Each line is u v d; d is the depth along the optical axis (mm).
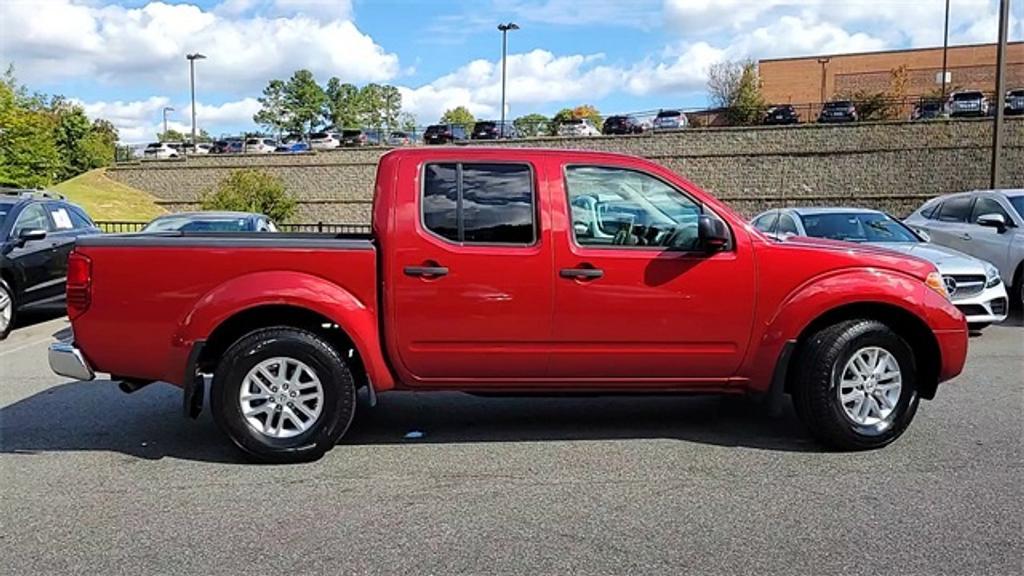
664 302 5020
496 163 5016
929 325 5168
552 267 4953
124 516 4148
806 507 4195
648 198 5105
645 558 3611
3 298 10086
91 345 4961
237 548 3754
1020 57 61125
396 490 4508
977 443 5270
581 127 48562
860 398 5156
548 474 4758
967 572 3459
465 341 4996
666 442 5391
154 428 5809
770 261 5074
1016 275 10922
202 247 4883
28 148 36812
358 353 5062
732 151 39094
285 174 47531
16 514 4188
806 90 65750
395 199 4945
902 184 36031
